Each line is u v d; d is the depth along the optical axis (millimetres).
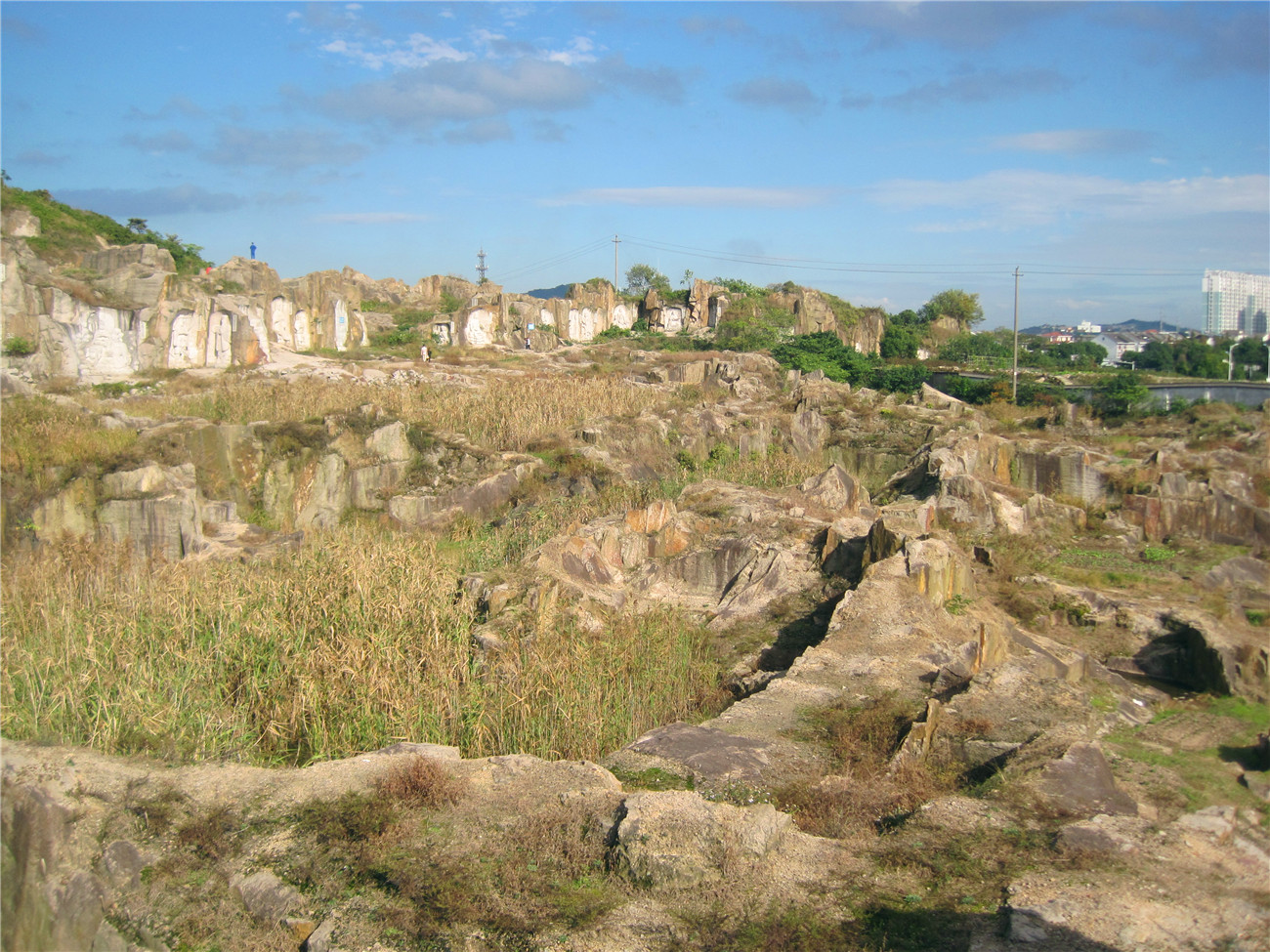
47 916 8914
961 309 77438
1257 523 21219
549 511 21734
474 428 27328
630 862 8242
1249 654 13672
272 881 8406
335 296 45281
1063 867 8125
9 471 20359
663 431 29594
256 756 11797
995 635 13352
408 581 15781
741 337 55438
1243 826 8930
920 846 8578
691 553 18594
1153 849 8352
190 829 9109
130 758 10656
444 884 8117
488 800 9430
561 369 44531
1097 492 23719
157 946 8180
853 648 13875
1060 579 18109
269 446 24250
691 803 8867
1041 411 35656
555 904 7895
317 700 12234
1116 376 37000
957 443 25141
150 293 34031
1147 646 15383
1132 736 11438
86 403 26672
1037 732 11070
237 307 37000
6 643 13844
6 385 27734
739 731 11469
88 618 14156
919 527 17531
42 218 37219
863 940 7359
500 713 12078
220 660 13383
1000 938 7293
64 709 11641
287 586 15430
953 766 10641
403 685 12578
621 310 65438
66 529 20109
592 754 11797
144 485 20578
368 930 7719
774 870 8258
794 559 18281
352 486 24000
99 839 9188
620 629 15188
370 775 9953
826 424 33594
